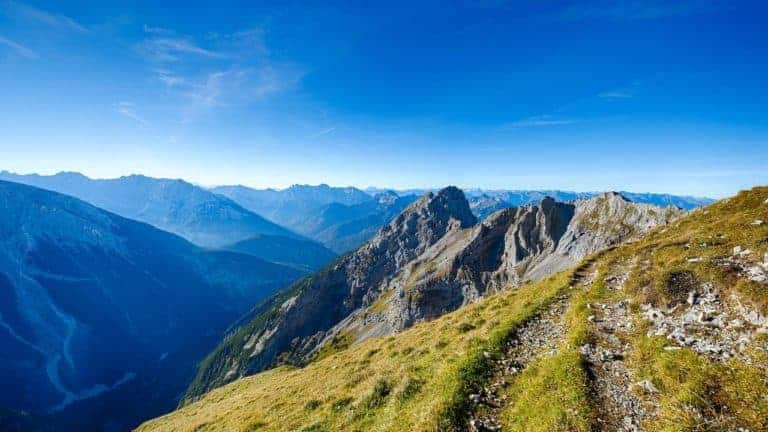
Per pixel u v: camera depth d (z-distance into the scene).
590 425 14.84
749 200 36.75
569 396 16.55
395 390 22.16
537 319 26.72
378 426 19.80
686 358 17.34
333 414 23.14
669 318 21.81
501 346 23.28
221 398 57.88
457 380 20.02
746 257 23.42
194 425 36.44
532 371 19.70
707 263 24.36
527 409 16.86
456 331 29.42
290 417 25.81
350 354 39.47
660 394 15.98
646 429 14.35
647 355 18.88
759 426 13.17
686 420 14.05
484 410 17.83
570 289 31.59
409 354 28.64
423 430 17.14
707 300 21.67
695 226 37.62
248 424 27.22
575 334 22.08
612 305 25.91
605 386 17.33
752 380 14.97
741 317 19.27
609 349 20.39
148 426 59.94
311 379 35.31
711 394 14.97
